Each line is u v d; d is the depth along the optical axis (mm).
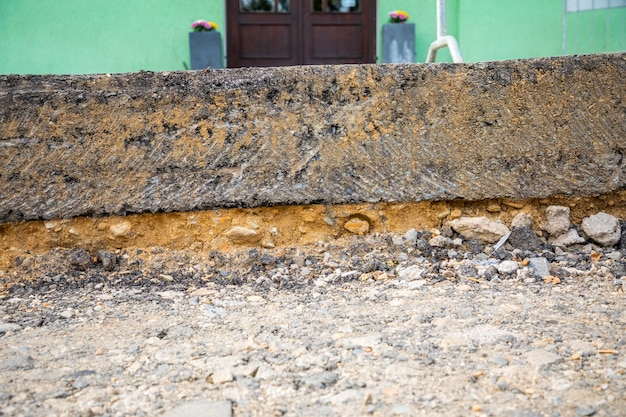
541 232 3092
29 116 2840
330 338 2129
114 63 7027
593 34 6734
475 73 2986
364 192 3004
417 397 1718
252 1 7352
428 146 3004
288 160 2965
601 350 1964
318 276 2865
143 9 6980
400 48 7078
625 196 3113
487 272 2793
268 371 1883
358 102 2969
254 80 2936
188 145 2926
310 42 7441
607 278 2721
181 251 2961
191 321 2338
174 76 2914
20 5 6859
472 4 7094
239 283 2812
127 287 2762
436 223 3074
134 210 2924
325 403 1703
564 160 3055
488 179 3033
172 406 1697
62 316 2412
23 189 2865
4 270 2855
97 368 1933
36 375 1882
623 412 1614
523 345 2027
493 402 1685
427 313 2336
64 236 2916
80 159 2885
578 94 3023
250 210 2984
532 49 7133
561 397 1696
